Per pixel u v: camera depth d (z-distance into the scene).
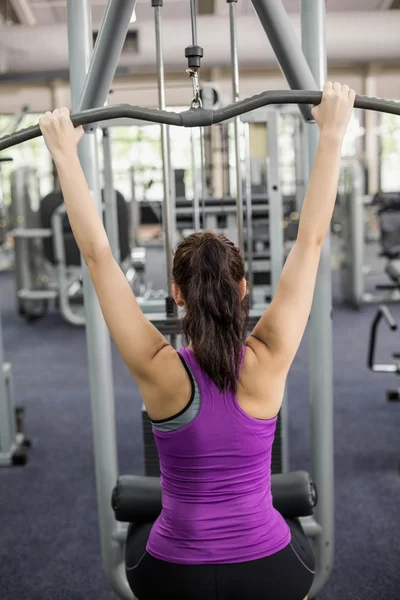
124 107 1.06
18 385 4.31
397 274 5.45
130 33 5.76
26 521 2.57
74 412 3.78
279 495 1.38
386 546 2.32
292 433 3.37
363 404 3.75
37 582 2.17
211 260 1.05
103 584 2.15
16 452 3.08
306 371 4.39
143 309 2.49
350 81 8.77
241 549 1.02
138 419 3.64
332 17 6.29
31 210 6.02
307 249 1.07
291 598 1.06
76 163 1.08
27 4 6.22
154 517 1.37
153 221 7.95
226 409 1.03
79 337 5.54
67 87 8.55
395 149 9.80
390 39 6.26
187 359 1.04
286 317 1.06
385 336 5.21
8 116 8.82
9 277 8.87
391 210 6.09
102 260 1.07
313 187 1.08
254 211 4.07
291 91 1.06
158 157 9.58
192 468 1.03
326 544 1.86
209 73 7.70
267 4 1.28
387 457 3.05
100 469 1.84
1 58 6.09
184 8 6.06
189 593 1.03
